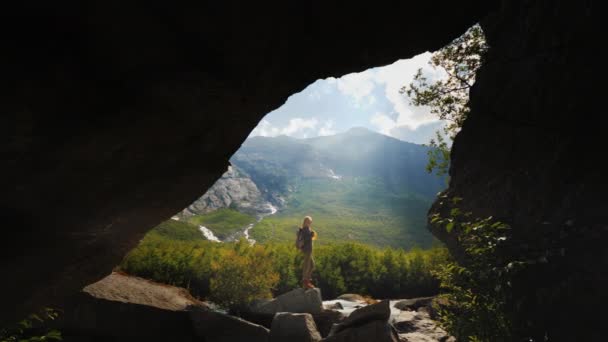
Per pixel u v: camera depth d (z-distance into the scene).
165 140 2.66
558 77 5.59
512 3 7.06
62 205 2.39
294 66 3.15
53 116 1.81
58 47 1.71
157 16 1.92
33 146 1.82
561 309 3.56
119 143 2.30
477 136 6.99
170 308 6.59
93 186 2.46
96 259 3.43
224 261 8.33
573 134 5.18
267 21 2.44
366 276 11.80
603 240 3.85
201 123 2.83
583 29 5.40
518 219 5.53
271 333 6.30
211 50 2.33
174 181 3.27
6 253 2.28
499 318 3.70
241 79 2.71
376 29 3.25
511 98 6.38
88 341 5.63
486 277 3.85
